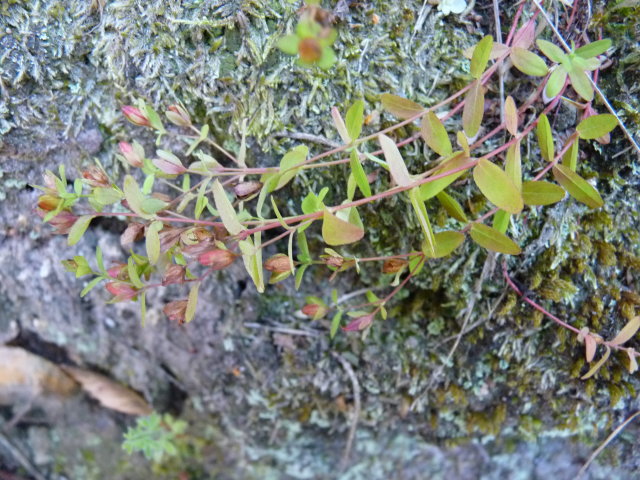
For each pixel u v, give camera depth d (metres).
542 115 0.13
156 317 0.19
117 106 0.15
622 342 0.14
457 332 0.17
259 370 0.19
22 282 0.19
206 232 0.13
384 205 0.15
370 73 0.15
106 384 0.21
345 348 0.18
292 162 0.13
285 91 0.15
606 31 0.15
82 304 0.19
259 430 0.20
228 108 0.15
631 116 0.14
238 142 0.15
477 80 0.13
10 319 0.20
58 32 0.15
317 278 0.17
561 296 0.15
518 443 0.19
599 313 0.15
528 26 0.14
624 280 0.15
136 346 0.20
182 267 0.13
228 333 0.19
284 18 0.14
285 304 0.18
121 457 0.23
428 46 0.15
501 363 0.17
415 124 0.15
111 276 0.14
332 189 0.16
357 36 0.14
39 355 0.21
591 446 0.18
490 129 0.15
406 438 0.20
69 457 0.24
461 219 0.13
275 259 0.13
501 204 0.12
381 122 0.15
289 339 0.18
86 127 0.16
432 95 0.15
